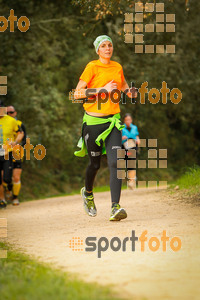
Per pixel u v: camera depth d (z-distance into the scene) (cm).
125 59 4338
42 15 4303
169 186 2116
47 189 4638
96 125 1303
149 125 5612
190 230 1070
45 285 669
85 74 1307
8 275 754
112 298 609
